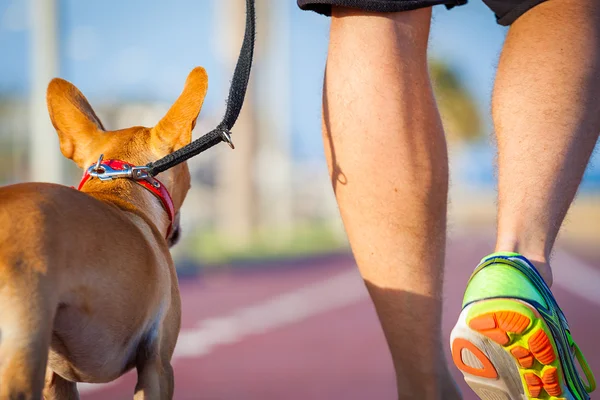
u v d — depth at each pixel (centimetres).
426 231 315
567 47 301
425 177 314
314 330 953
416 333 316
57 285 253
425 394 319
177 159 341
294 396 599
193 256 1720
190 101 355
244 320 1024
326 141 328
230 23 2531
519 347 269
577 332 935
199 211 2620
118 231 286
